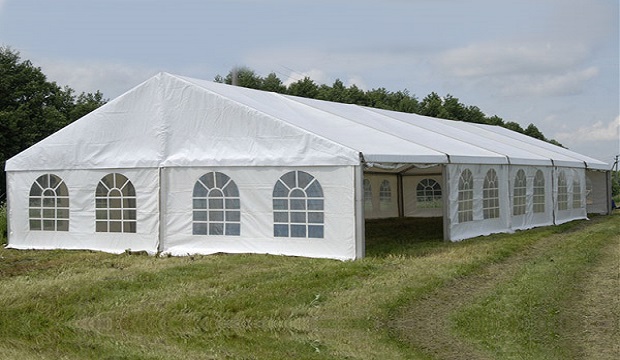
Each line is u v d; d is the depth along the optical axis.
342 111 18.95
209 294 9.76
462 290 10.09
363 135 15.05
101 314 8.95
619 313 8.41
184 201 14.57
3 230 17.80
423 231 18.77
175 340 7.77
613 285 10.20
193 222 14.47
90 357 7.19
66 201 15.83
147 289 10.33
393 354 6.94
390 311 8.77
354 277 10.85
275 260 12.76
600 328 7.75
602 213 25.72
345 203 12.83
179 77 14.87
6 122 33.53
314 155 13.16
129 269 12.27
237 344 7.53
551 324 7.96
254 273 11.32
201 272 11.62
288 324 8.28
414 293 9.66
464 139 19.73
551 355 6.76
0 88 34.84
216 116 14.36
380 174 24.30
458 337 7.50
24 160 16.27
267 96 17.42
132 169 15.05
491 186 17.23
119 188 15.20
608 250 14.34
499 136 24.94
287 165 13.45
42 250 15.76
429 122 23.00
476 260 12.42
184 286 10.41
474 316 8.40
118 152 15.30
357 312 8.70
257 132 13.89
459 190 15.67
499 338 7.42
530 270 11.64
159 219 14.71
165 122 14.87
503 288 10.09
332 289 10.00
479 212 16.59
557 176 21.25
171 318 8.65
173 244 14.64
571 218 22.36
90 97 44.66
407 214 25.14
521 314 8.43
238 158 13.98
